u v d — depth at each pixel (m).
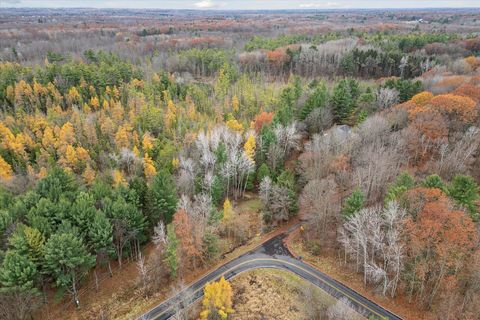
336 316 58.03
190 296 66.00
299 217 88.44
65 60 192.38
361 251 67.94
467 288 57.44
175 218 69.00
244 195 99.81
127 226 70.38
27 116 122.88
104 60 177.38
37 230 61.09
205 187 89.00
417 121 88.06
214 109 138.88
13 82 146.00
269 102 135.75
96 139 113.44
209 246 72.69
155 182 77.56
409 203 62.59
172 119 122.38
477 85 107.25
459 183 62.72
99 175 95.38
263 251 77.88
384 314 60.44
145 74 174.38
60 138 109.00
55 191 74.44
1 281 56.16
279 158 99.12
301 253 76.56
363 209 65.00
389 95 110.69
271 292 67.38
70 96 139.62
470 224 55.44
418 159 86.81
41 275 62.53
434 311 58.47
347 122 113.75
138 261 73.88
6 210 67.81
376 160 77.25
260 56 195.75
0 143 104.88
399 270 61.44
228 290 60.34
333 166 84.38
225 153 96.06
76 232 63.97
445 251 54.00
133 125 122.12
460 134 84.62
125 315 64.38
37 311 64.38
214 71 195.00
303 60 186.88
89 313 65.31
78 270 65.19
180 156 97.62
